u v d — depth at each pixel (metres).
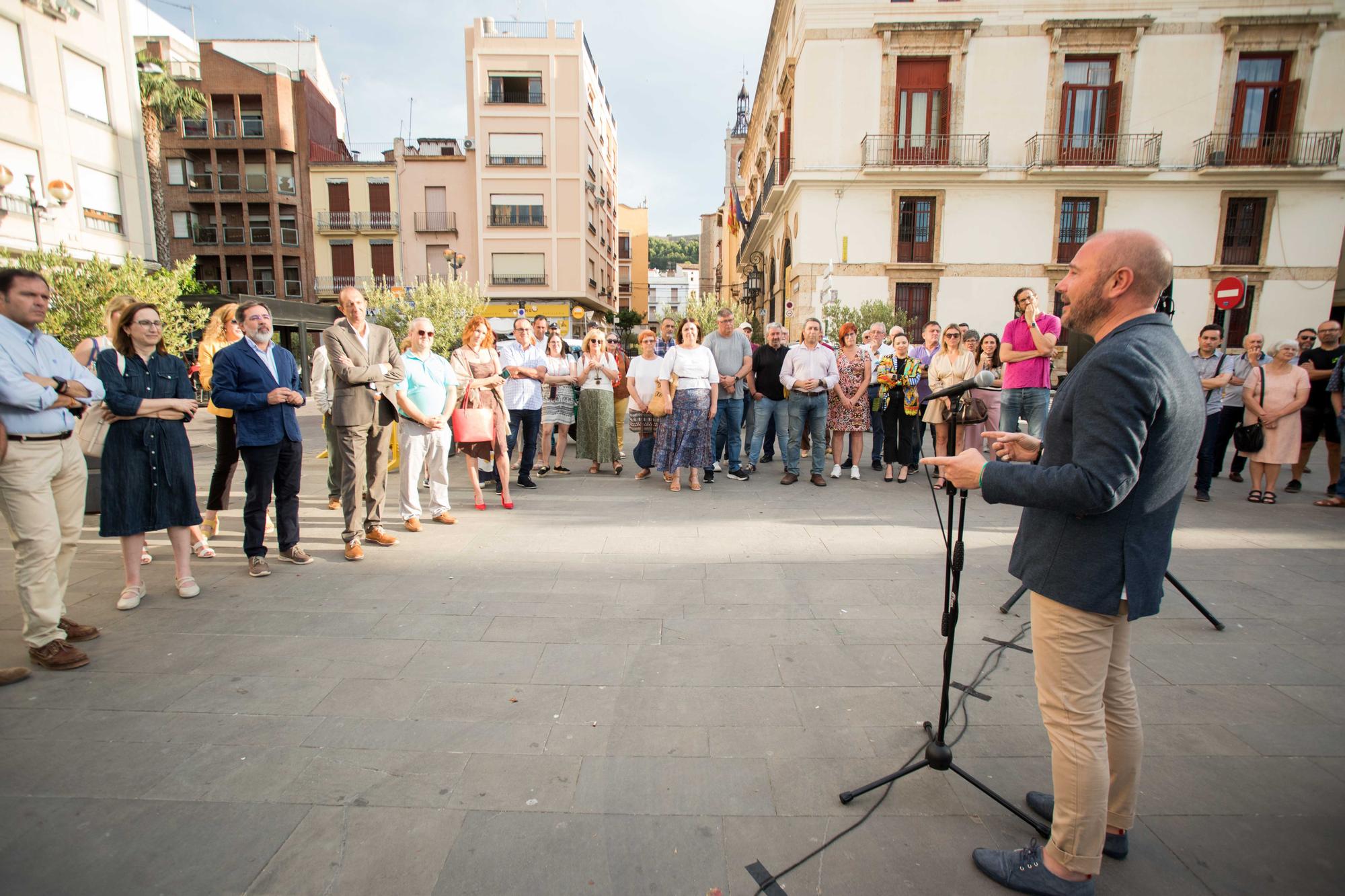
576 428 9.12
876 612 3.96
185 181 36.25
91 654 3.41
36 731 2.72
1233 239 19.84
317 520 6.19
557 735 2.71
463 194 36.59
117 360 3.89
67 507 3.56
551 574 4.63
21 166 17.55
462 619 3.86
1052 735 1.95
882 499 7.00
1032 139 19.02
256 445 4.47
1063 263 19.73
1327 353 7.37
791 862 2.06
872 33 18.84
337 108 43.12
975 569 4.72
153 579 4.53
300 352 26.16
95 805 2.29
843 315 18.22
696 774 2.47
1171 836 2.17
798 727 2.77
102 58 19.72
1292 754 2.59
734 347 8.16
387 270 37.12
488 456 6.43
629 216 68.44
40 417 3.23
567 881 1.98
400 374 5.31
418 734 2.71
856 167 19.39
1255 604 4.05
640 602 4.11
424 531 5.75
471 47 36.41
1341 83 18.81
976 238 19.66
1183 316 19.97
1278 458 6.66
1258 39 18.64
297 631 3.69
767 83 26.30
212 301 21.98
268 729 2.75
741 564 4.84
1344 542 5.35
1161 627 3.75
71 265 12.33
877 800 2.34
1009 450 2.12
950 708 2.92
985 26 18.69
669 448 7.37
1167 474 1.76
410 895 1.92
